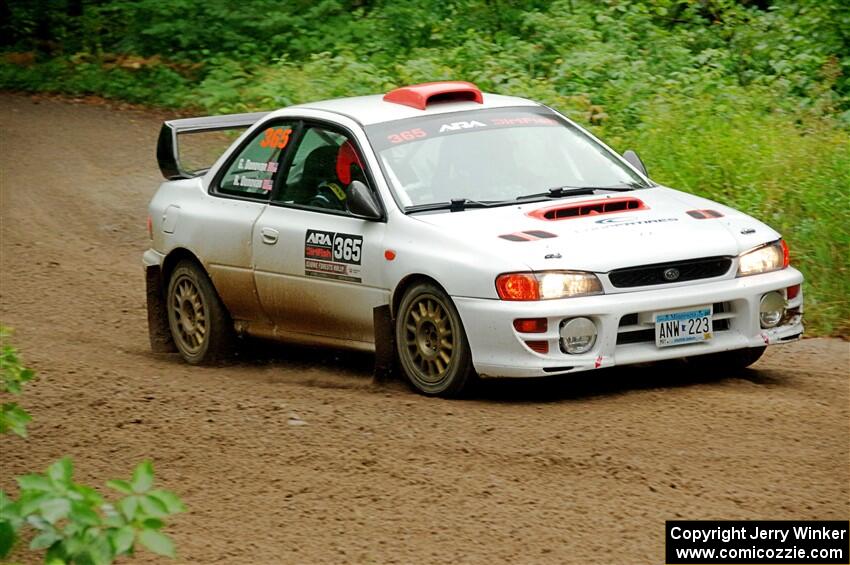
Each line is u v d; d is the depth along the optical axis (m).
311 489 11.28
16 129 36.56
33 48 45.81
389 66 34.50
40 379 15.45
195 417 13.63
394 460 11.91
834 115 27.36
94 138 35.28
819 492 10.75
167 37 42.75
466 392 14.10
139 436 13.06
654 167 23.56
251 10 40.72
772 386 14.24
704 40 33.09
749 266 14.03
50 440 13.05
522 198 14.88
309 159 15.99
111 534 7.55
